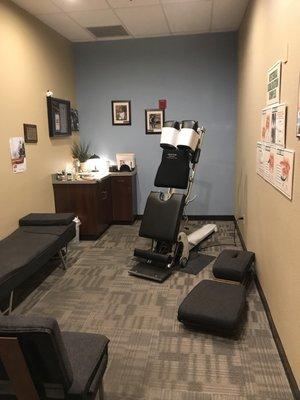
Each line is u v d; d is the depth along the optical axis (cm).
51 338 112
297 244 176
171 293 299
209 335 238
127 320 259
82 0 346
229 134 505
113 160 538
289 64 193
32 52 382
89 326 252
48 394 128
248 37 365
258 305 275
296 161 178
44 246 293
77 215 438
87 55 511
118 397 185
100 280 328
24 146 362
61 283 323
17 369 118
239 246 411
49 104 418
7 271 243
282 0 210
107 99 520
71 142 500
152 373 203
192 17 409
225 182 518
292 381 185
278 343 218
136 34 474
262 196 279
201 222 518
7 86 331
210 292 258
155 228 338
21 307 280
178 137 369
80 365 141
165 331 244
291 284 189
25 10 366
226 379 196
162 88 507
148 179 536
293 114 185
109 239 448
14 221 344
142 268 340
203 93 500
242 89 422
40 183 400
